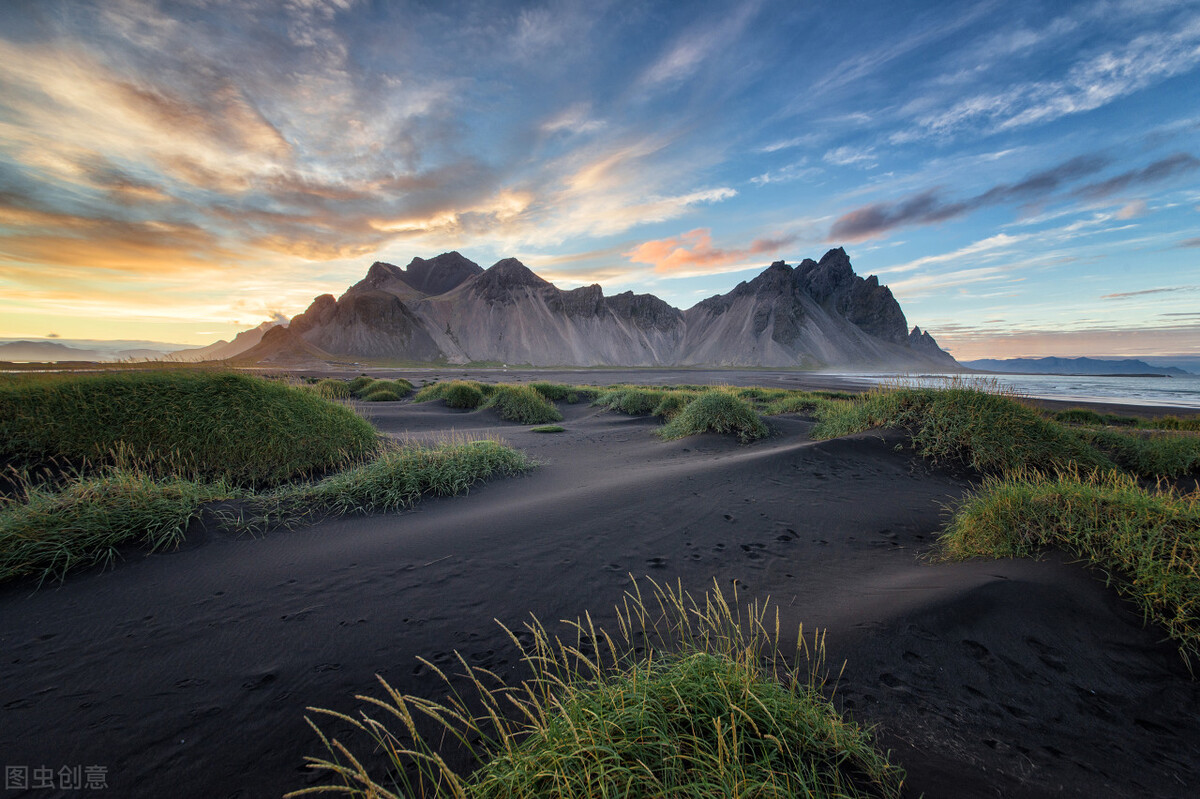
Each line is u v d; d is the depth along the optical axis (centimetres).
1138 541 292
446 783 176
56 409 618
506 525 469
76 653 257
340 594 328
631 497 559
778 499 553
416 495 571
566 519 488
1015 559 331
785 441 886
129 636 274
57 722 206
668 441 977
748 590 342
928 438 729
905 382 924
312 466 692
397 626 287
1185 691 215
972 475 643
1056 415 1756
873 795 160
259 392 739
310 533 449
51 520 375
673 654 246
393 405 1669
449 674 241
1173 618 249
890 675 227
